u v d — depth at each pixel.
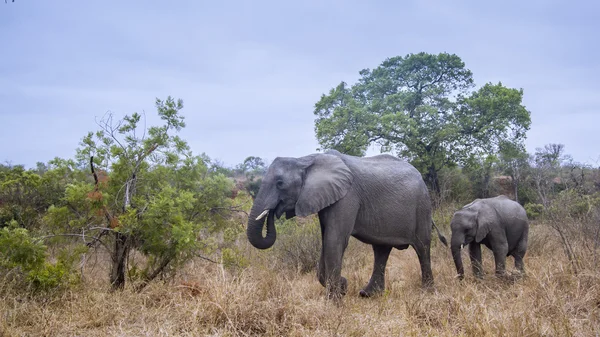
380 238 8.48
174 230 7.47
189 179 8.71
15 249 6.86
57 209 7.79
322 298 6.73
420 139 25.09
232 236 9.26
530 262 10.54
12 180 8.97
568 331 5.20
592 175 16.05
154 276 7.93
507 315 5.80
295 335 5.46
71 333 5.65
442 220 14.71
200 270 8.51
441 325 5.96
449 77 28.91
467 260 11.25
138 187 8.30
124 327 5.86
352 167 8.32
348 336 5.52
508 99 25.14
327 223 7.91
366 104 27.89
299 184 7.88
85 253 7.71
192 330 5.48
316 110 27.28
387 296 7.73
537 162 23.25
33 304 6.38
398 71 29.25
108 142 8.19
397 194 8.57
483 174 27.42
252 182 25.61
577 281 6.84
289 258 11.27
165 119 8.43
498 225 10.39
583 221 9.48
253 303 5.90
